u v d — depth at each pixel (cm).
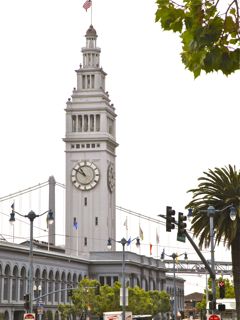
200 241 9388
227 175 9281
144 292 19125
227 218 9131
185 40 1733
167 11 1738
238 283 9100
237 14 1705
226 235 9162
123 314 13300
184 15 1734
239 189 9194
